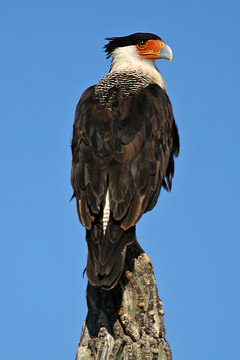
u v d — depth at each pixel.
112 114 11.16
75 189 10.69
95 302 8.59
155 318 8.63
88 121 11.13
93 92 12.17
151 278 8.80
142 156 10.68
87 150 10.67
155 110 11.55
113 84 12.44
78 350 8.51
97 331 8.53
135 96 11.77
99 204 9.85
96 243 9.43
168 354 8.57
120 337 8.34
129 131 10.82
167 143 11.66
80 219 9.94
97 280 8.52
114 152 10.49
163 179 11.59
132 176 10.33
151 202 10.67
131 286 8.62
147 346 8.34
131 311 8.48
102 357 8.23
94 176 10.21
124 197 9.99
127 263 8.92
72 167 11.23
